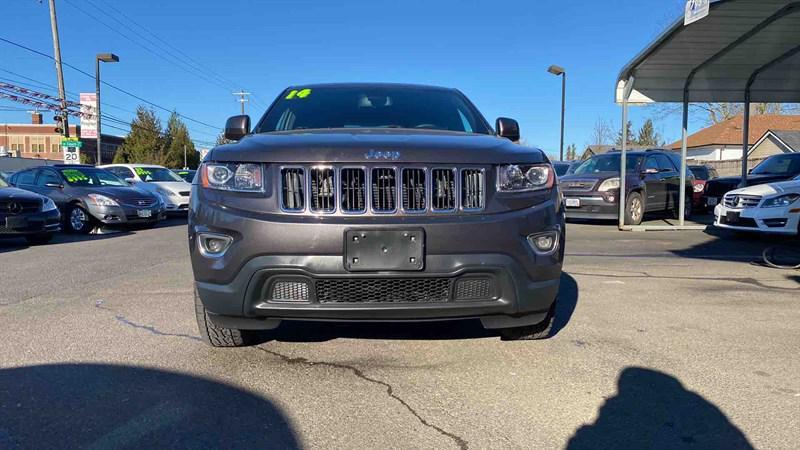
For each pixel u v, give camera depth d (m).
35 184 11.90
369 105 4.49
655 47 9.83
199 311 3.41
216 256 2.96
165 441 2.45
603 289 5.49
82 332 4.00
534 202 3.09
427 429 2.59
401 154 2.96
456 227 2.90
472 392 2.99
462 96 4.89
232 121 4.10
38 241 9.66
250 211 2.92
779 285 5.71
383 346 3.69
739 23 8.81
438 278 2.91
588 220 13.72
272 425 2.61
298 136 3.28
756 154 43.16
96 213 11.29
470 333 3.97
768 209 8.36
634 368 3.34
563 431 2.58
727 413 2.76
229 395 2.93
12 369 3.27
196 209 3.06
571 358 3.49
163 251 8.41
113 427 2.57
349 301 2.94
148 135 53.41
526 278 3.01
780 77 11.80
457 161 3.00
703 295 5.25
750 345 3.77
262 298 2.94
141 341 3.79
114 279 6.04
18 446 2.39
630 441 2.49
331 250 2.85
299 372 3.24
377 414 2.73
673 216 14.34
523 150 3.22
